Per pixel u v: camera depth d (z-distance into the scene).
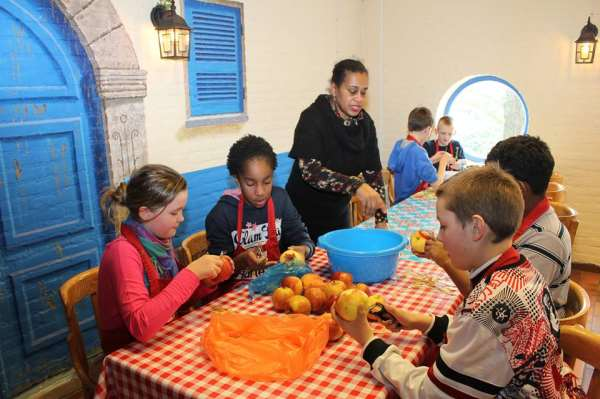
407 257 1.80
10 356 2.26
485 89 4.70
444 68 4.32
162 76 2.82
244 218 1.81
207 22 3.02
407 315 1.21
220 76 3.18
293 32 3.77
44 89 2.24
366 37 4.61
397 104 4.60
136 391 1.13
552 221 1.45
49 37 2.24
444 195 1.04
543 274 1.40
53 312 2.40
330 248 1.56
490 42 4.09
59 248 2.39
